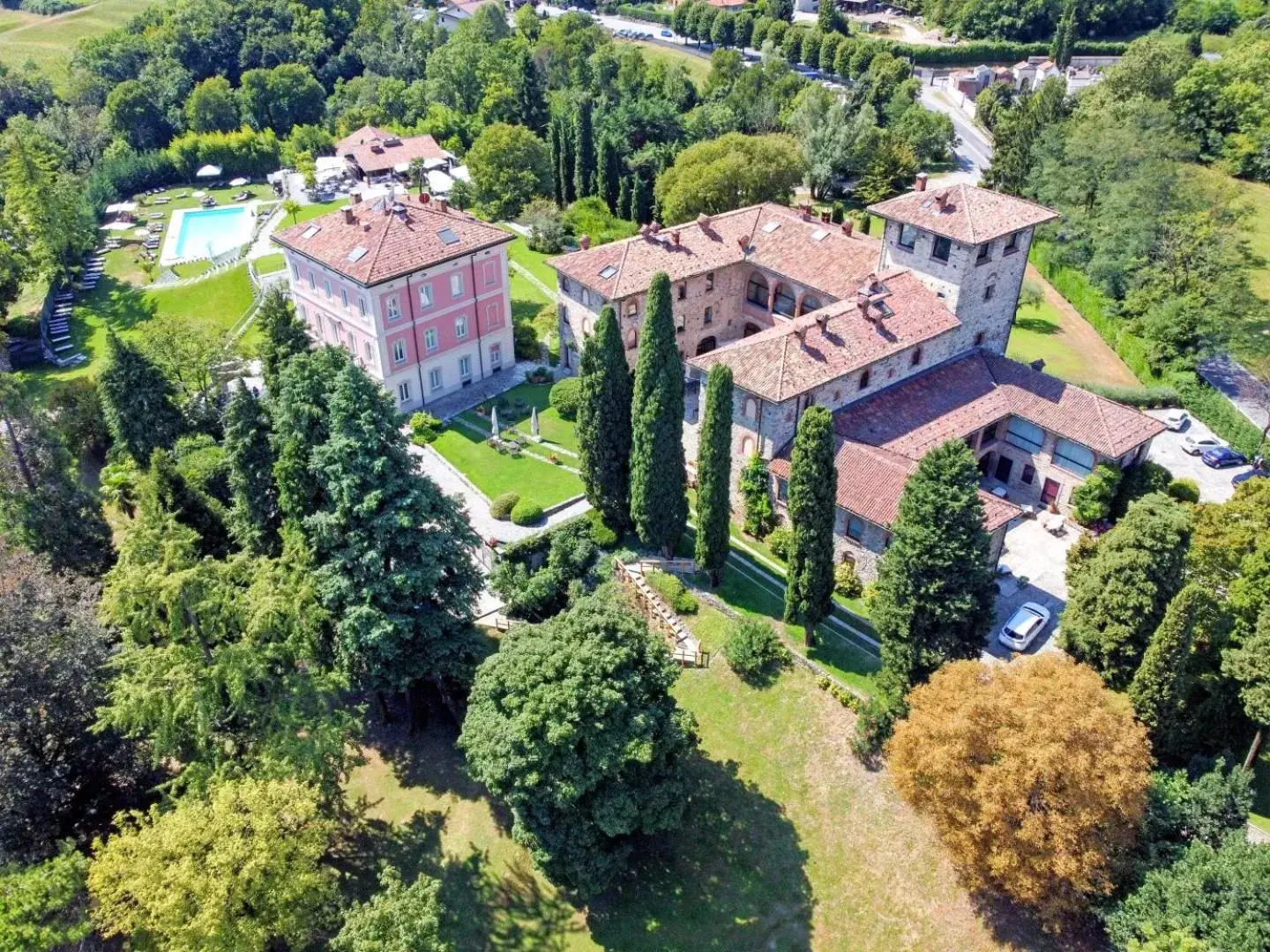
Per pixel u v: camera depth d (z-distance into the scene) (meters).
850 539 57.59
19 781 40.66
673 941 42.00
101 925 36.75
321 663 49.53
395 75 175.00
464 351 81.00
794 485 47.88
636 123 141.00
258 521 54.09
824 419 46.09
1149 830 39.22
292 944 38.03
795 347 60.56
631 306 76.06
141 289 105.00
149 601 42.62
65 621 45.78
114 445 70.25
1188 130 125.19
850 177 134.88
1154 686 41.78
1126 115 106.81
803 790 46.12
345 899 42.53
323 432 50.00
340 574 47.72
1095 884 37.75
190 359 74.94
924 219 66.12
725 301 83.00
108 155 143.00
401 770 50.25
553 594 56.94
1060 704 37.03
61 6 194.25
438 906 37.75
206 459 62.19
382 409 47.91
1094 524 62.66
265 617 42.38
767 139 107.81
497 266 80.38
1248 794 39.16
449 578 50.56
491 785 40.84
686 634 53.31
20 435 57.56
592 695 39.28
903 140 129.50
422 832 47.00
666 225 104.56
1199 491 66.56
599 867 40.69
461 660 49.31
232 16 171.38
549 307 95.56
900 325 64.19
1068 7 177.00
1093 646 45.16
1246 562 46.09
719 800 46.19
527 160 119.94
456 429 75.25
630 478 58.19
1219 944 33.69
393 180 135.38
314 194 127.94
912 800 39.69
